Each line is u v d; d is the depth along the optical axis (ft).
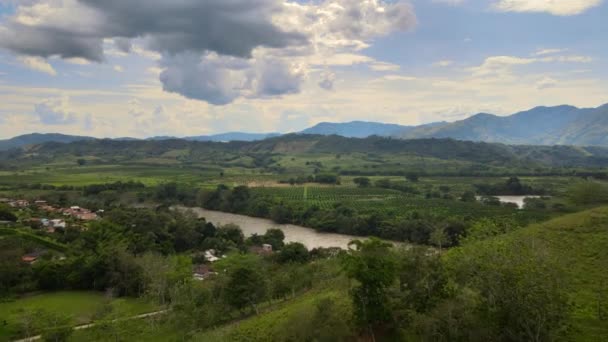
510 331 122.42
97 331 230.89
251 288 247.09
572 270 182.09
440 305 143.33
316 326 165.68
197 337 206.28
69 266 353.72
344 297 196.24
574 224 226.58
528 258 126.41
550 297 118.52
